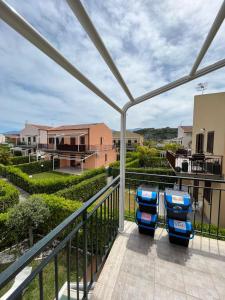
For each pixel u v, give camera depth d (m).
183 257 1.88
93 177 10.06
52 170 16.03
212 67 1.47
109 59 1.05
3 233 4.41
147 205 2.25
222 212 5.26
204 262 1.81
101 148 18.23
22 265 0.62
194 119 8.81
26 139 27.38
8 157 15.48
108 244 1.95
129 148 28.97
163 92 1.88
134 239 2.19
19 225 4.14
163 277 1.63
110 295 1.45
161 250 1.99
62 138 18.56
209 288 1.52
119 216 2.36
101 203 1.73
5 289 2.10
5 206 6.12
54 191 8.75
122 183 2.33
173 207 2.08
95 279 1.61
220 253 1.95
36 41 0.75
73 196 7.50
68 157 16.86
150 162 16.19
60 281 2.80
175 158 7.41
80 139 17.30
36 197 4.70
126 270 1.71
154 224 2.19
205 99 7.27
